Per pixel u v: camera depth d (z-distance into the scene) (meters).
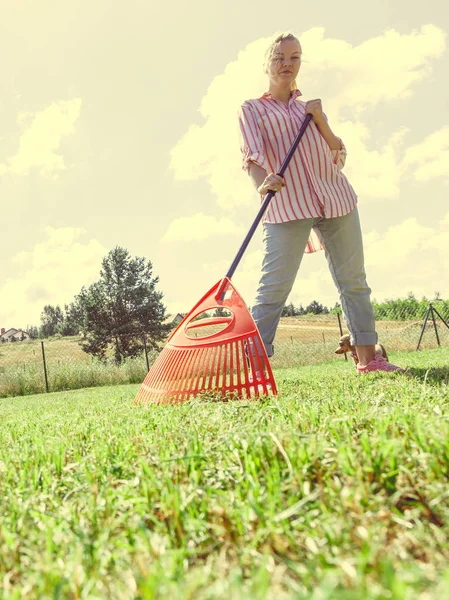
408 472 1.14
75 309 29.89
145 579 0.79
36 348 38.94
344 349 4.66
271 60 3.97
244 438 1.57
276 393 3.05
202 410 2.52
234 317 3.33
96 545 0.98
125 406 3.48
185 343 3.40
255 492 1.14
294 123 3.90
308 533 0.96
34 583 0.85
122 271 30.27
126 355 26.77
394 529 0.98
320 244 4.21
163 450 1.60
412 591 0.67
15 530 1.15
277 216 3.81
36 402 6.38
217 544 1.00
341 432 1.58
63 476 1.57
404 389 2.62
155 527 1.12
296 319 31.84
